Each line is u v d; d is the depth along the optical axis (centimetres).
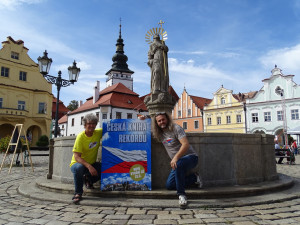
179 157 405
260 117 3756
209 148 502
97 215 353
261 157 567
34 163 1264
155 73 884
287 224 313
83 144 450
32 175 802
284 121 3388
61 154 564
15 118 3344
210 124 4331
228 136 520
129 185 448
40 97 3666
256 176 547
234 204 394
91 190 450
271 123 3647
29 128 3669
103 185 447
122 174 452
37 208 391
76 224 318
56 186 497
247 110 3894
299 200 440
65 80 1170
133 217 342
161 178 477
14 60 3506
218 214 354
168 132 437
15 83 3488
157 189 456
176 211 368
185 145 410
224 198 434
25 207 397
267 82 3734
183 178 402
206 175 491
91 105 4747
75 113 5153
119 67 6544
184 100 4778
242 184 517
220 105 4219
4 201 439
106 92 4722
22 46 3597
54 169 596
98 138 467
